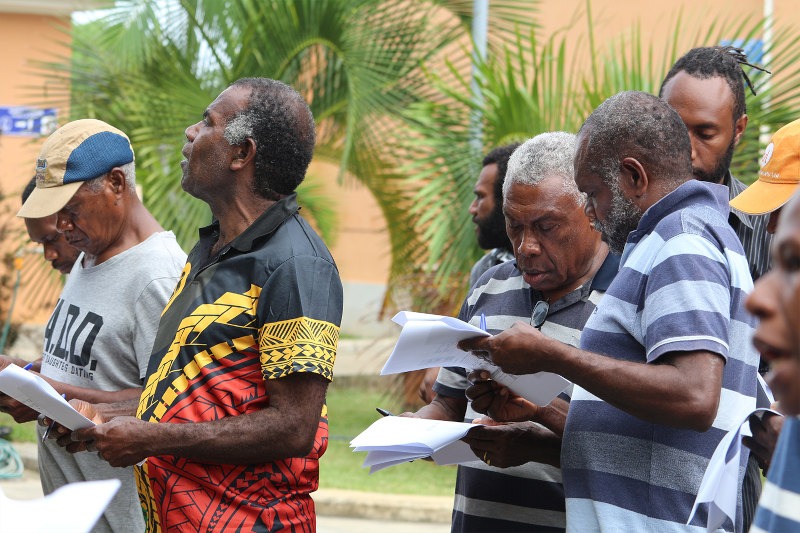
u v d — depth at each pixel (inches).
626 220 101.7
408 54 359.3
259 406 108.7
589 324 102.5
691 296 93.0
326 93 368.2
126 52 351.6
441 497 313.9
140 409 113.0
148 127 332.5
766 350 60.8
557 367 94.8
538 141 119.7
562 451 103.3
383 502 305.4
